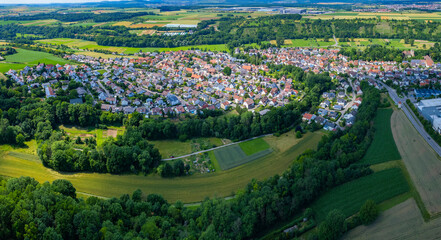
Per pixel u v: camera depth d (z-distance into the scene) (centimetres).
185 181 18350
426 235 13175
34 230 11969
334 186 16538
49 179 18188
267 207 14350
